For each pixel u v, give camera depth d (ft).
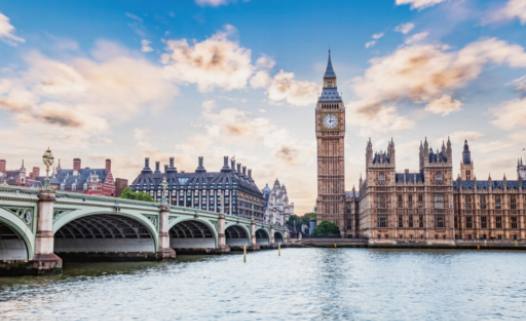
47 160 184.55
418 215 631.56
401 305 137.69
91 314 118.62
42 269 177.17
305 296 151.33
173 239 390.63
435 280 197.36
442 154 636.48
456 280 197.98
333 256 373.40
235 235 488.85
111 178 596.70
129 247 280.31
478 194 646.74
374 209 638.94
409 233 629.51
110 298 140.36
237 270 231.91
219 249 378.53
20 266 177.06
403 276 212.02
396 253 433.07
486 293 162.09
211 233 383.04
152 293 151.53
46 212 179.83
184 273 211.20
